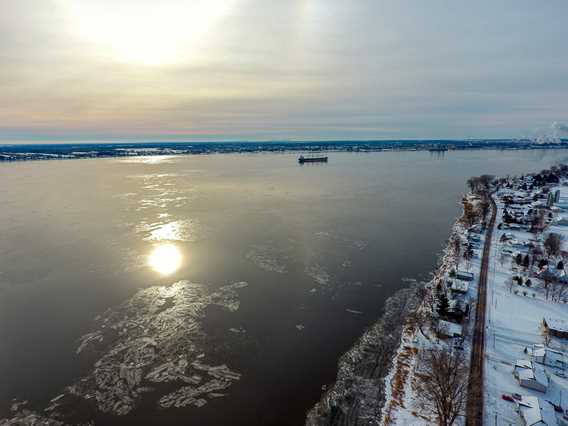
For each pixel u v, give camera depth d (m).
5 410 41.84
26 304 63.12
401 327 57.12
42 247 89.44
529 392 41.59
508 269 75.31
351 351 52.00
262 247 90.88
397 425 38.62
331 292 68.88
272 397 44.03
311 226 110.19
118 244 91.94
